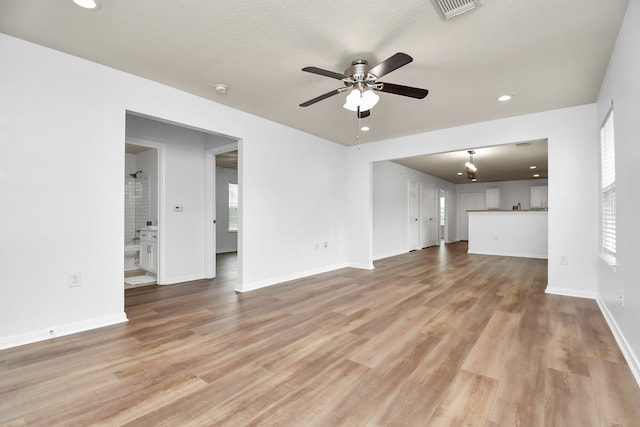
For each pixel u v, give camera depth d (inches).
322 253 209.3
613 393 66.0
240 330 103.1
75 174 102.0
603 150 128.0
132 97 115.2
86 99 104.5
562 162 147.1
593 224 140.4
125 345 91.0
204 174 191.6
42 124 96.0
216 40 93.3
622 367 77.2
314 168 201.9
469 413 59.7
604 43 92.4
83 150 103.7
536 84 120.9
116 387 68.8
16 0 74.8
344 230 231.0
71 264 100.8
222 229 334.0
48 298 96.4
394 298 142.7
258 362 80.7
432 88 124.8
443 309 125.8
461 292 153.9
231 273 206.8
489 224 308.3
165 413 60.0
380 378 72.8
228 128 148.4
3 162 89.5
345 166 232.1
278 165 175.5
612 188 114.6
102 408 61.5
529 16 80.0
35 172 94.7
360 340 94.8
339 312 122.2
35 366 78.0
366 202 222.7
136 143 160.2
